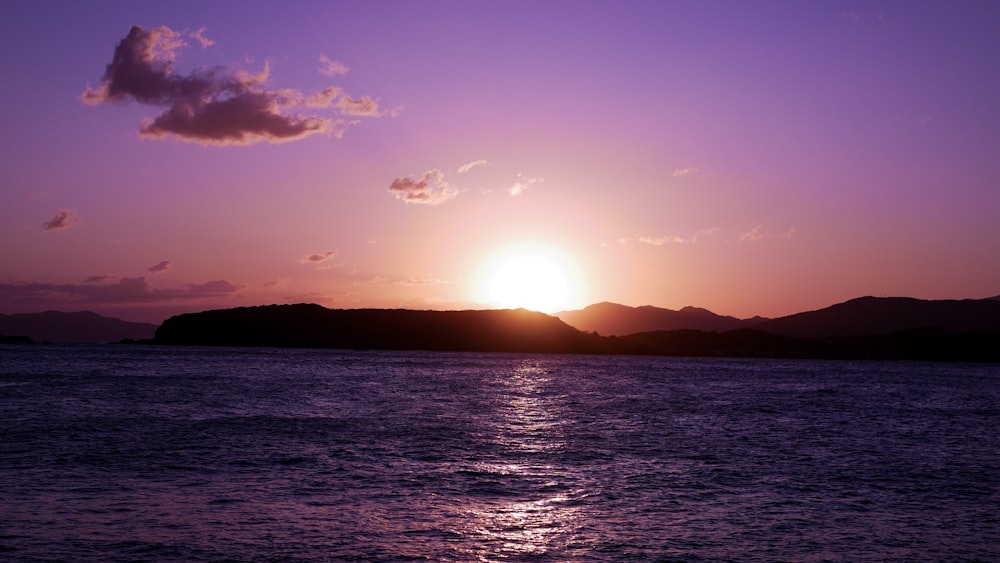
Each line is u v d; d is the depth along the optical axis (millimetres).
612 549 23984
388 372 129000
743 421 60844
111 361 146625
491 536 25047
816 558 23562
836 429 56500
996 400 93125
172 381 91500
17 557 21766
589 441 47219
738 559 23297
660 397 86000
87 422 49500
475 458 39781
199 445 41125
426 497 30281
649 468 37844
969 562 23469
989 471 38844
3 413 53812
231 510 27406
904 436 53125
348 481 32938
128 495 29250
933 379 154500
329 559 22359
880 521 27984
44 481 31312
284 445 41969
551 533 25578
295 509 27797
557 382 113250
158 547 22984
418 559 22594
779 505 30203
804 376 154625
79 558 21859
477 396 82250
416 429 50719
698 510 29109
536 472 36188
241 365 139375
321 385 91312
